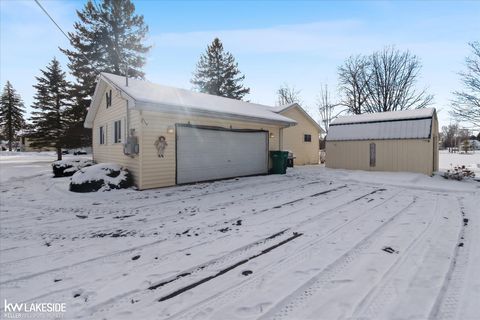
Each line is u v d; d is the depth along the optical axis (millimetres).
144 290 2779
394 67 27109
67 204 6719
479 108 15953
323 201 6977
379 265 3260
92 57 22625
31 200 7227
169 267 3303
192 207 6363
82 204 6703
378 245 3908
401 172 12578
